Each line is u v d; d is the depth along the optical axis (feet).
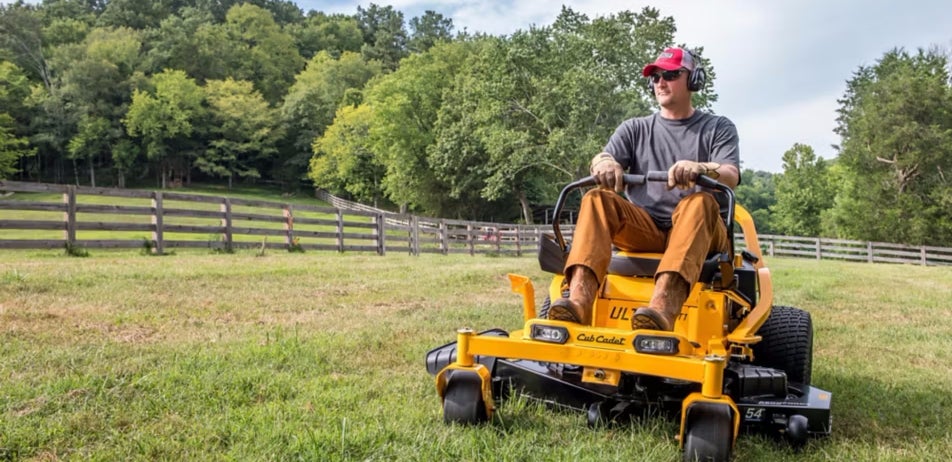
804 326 14.85
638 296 12.02
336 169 259.19
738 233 119.85
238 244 53.88
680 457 10.63
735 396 11.74
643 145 13.84
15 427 11.09
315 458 9.96
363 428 11.20
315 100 318.04
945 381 17.94
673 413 12.46
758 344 14.92
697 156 13.39
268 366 15.98
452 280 39.14
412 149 193.88
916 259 119.75
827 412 11.21
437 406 13.10
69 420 11.55
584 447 10.80
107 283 29.30
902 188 143.13
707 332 11.85
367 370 16.34
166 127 293.02
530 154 139.03
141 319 21.91
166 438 10.94
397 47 437.99
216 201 51.93
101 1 458.09
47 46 338.95
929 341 24.95
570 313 10.75
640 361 10.16
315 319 23.80
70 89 281.13
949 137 138.31
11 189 40.29
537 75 141.38
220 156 302.86
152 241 47.52
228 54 367.04
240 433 11.21
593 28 135.64
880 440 12.44
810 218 189.67
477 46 209.97
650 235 12.44
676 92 13.48
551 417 12.57
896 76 149.59
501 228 89.51
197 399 13.19
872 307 35.94
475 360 12.76
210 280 32.91
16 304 22.98
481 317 25.70
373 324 22.93
